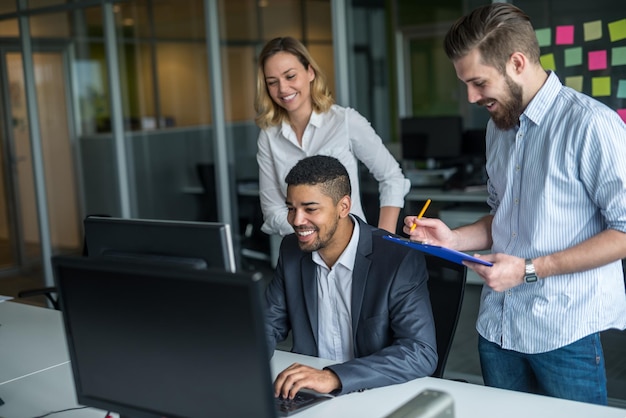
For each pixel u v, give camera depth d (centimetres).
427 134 638
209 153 517
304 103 315
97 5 555
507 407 189
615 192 186
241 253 512
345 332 230
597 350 203
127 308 152
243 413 140
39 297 633
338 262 224
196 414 147
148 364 152
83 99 586
